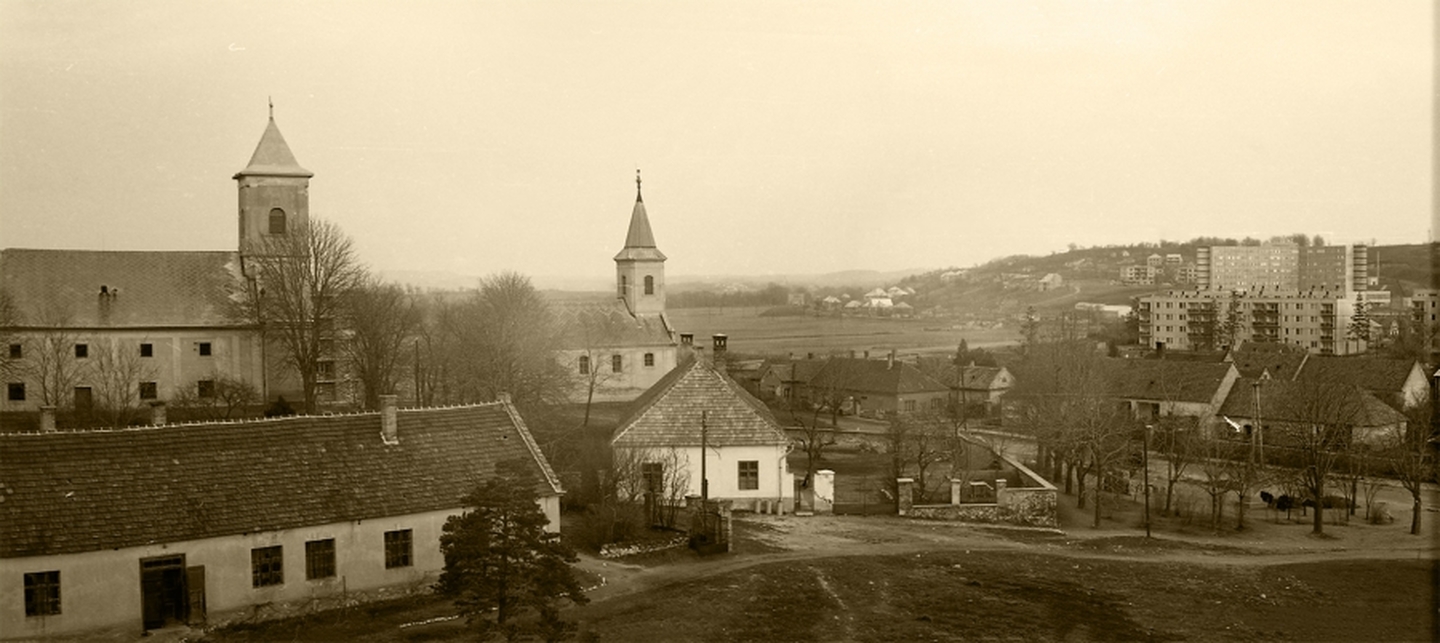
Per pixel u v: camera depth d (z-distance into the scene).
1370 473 84.69
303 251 85.31
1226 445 92.56
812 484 68.38
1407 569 55.88
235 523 41.81
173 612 40.81
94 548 39.25
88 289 88.94
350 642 39.34
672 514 55.34
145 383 89.06
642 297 119.50
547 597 38.56
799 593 46.56
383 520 44.41
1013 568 52.62
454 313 98.94
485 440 49.31
